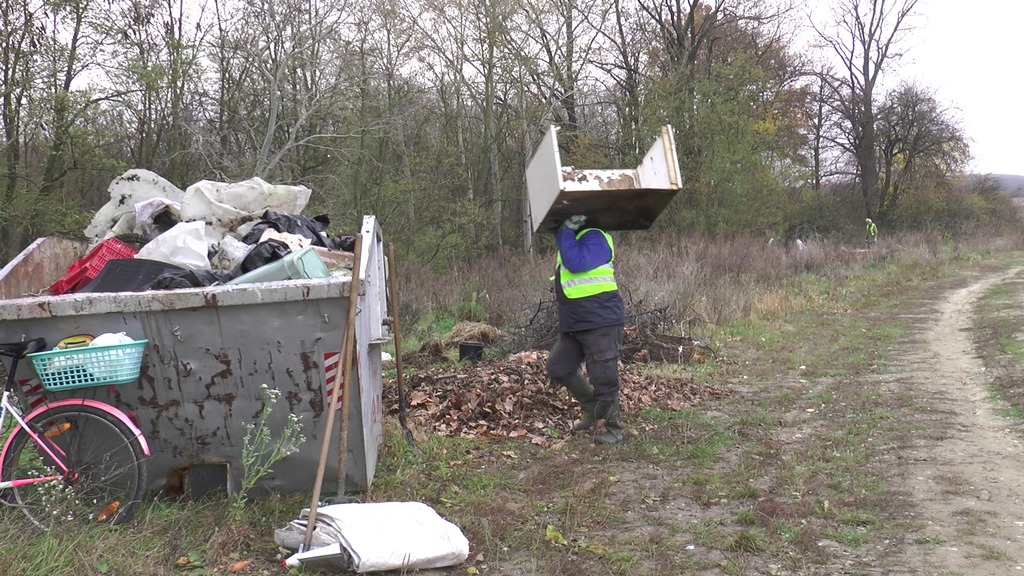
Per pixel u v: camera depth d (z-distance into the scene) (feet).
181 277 14.17
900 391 25.84
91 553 11.68
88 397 13.58
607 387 19.10
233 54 69.97
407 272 61.93
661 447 19.06
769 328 41.45
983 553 12.62
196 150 62.85
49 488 12.75
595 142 96.22
